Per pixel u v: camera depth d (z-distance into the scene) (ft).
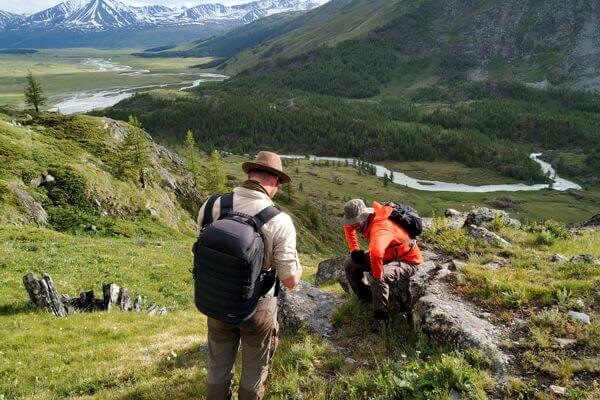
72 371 27.86
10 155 167.73
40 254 88.02
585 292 22.82
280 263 14.87
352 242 25.80
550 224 42.11
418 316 23.39
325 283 49.08
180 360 26.37
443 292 24.61
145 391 22.11
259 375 17.01
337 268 51.80
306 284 31.83
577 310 21.66
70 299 51.62
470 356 19.11
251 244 13.94
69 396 23.88
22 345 36.40
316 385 20.16
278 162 15.70
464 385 17.42
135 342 35.01
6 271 70.49
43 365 30.37
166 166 302.86
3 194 141.28
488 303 23.36
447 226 36.86
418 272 27.04
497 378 18.08
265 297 16.01
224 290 14.20
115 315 46.80
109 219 167.84
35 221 142.92
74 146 203.92
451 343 20.58
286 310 27.96
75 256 90.43
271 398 19.31
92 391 24.20
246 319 14.84
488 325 21.29
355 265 25.91
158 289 74.69
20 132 191.83
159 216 197.67
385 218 24.13
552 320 20.70
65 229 149.69
